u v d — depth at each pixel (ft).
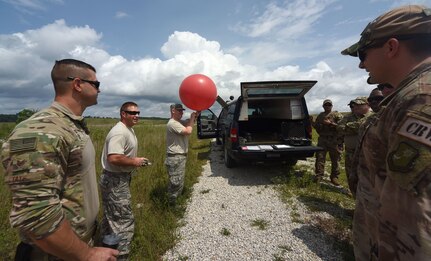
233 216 12.35
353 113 13.33
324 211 12.54
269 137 21.83
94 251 3.85
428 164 1.98
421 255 1.98
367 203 3.44
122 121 8.99
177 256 9.17
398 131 2.30
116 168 8.38
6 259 8.41
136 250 9.20
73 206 3.88
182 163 12.78
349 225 10.91
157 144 31.91
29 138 3.23
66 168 3.72
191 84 12.17
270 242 9.90
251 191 15.83
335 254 8.98
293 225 11.18
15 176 3.11
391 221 2.34
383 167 2.72
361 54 3.34
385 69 2.90
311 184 15.90
